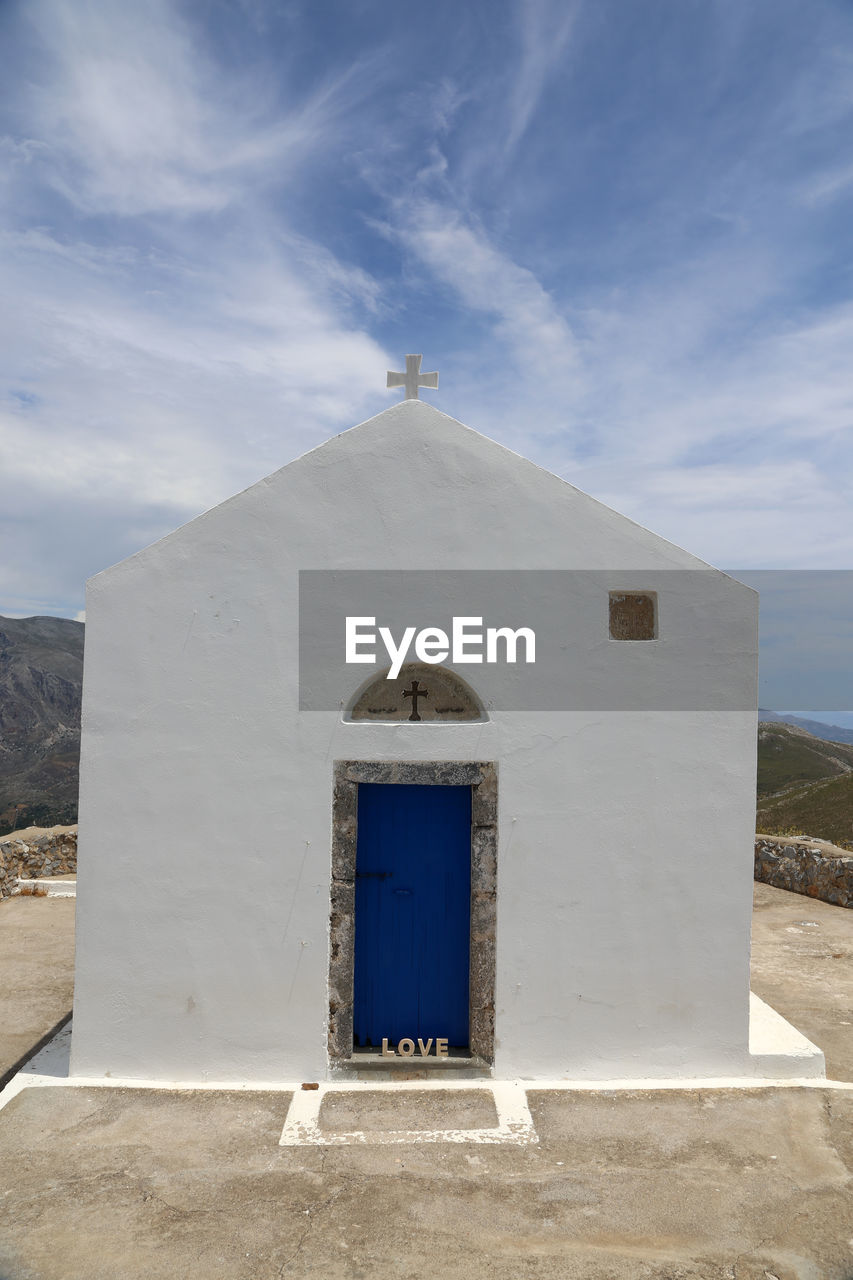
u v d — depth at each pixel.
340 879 5.58
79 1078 5.54
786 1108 5.32
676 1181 4.60
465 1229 4.20
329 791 5.59
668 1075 5.65
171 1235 4.13
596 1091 5.49
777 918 10.34
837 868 10.98
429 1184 4.54
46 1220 4.22
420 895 5.78
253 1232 4.16
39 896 10.96
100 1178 4.56
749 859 5.69
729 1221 4.29
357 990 5.75
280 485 5.62
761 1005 6.61
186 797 5.55
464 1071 5.58
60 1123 5.05
